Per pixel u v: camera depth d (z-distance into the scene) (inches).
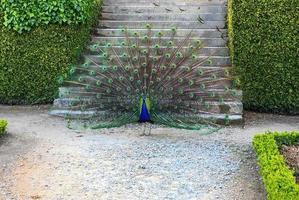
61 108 372.5
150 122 348.5
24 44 389.4
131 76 339.6
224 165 295.9
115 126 344.5
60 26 388.2
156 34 413.1
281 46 370.0
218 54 402.6
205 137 333.7
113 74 343.0
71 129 346.3
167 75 338.6
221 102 360.2
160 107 340.8
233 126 354.0
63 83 387.2
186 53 348.2
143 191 271.9
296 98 373.4
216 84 370.6
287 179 255.0
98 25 433.1
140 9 444.1
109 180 281.4
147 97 339.9
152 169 291.6
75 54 391.2
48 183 279.9
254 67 373.4
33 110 384.5
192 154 308.2
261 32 371.2
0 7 388.2
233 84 374.9
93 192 271.6
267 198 256.2
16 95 394.3
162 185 276.8
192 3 444.8
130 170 290.7
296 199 240.1
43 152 311.7
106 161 300.2
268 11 369.7
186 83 340.5
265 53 371.9
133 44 355.6
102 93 345.7
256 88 374.9
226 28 422.9
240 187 275.3
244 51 373.4
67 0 387.2
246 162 299.3
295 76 371.2
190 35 399.5
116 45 397.4
